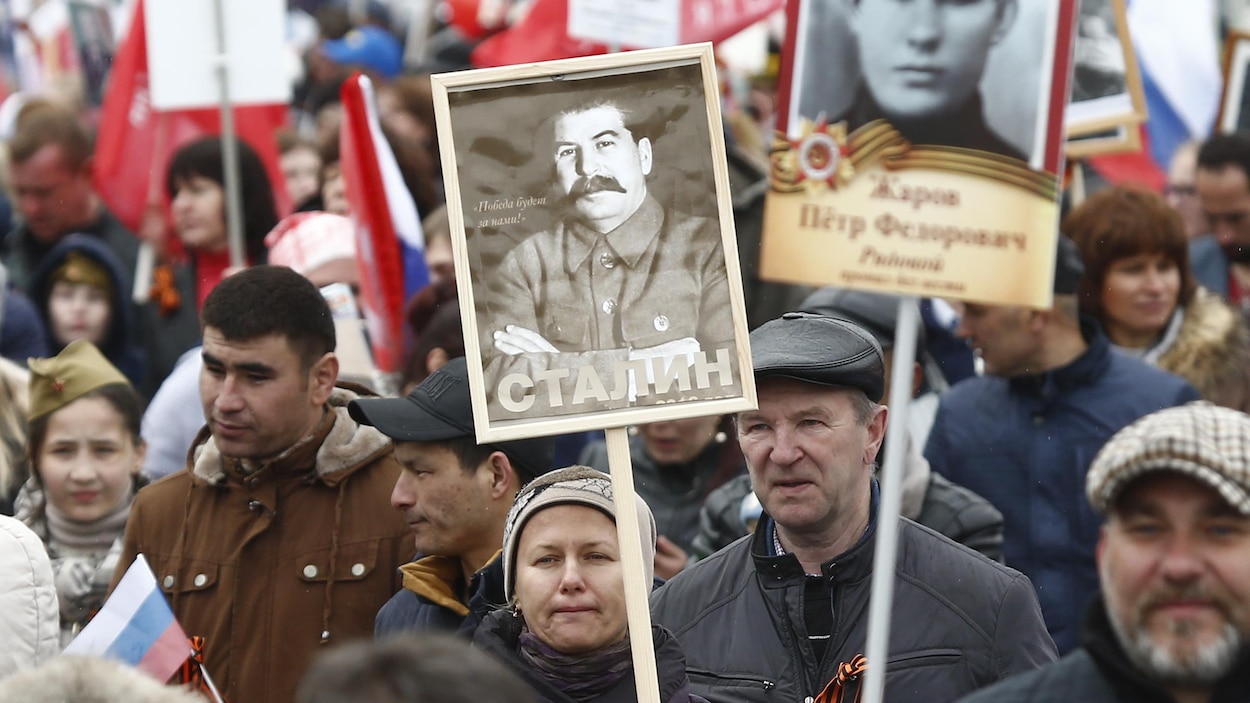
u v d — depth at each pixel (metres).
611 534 11.81
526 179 11.50
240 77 23.50
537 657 11.81
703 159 11.48
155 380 26.55
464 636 12.78
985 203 10.77
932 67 10.80
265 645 14.91
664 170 11.48
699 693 13.00
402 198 21.77
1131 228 19.72
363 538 15.05
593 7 24.78
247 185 25.25
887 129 10.83
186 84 23.48
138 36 28.58
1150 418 9.43
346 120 21.67
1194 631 9.27
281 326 14.84
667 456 19.08
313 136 33.06
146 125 28.61
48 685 8.54
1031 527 18.00
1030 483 18.08
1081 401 18.05
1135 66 21.59
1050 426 18.08
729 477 19.11
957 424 18.55
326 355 15.20
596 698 11.80
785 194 10.91
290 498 15.19
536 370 11.42
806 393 12.79
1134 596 9.35
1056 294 18.00
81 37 39.56
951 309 21.30
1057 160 10.70
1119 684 9.66
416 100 30.22
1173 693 9.45
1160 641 9.32
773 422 12.84
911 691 12.48
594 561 11.77
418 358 18.75
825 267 10.87
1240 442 9.16
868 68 10.85
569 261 11.47
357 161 21.55
